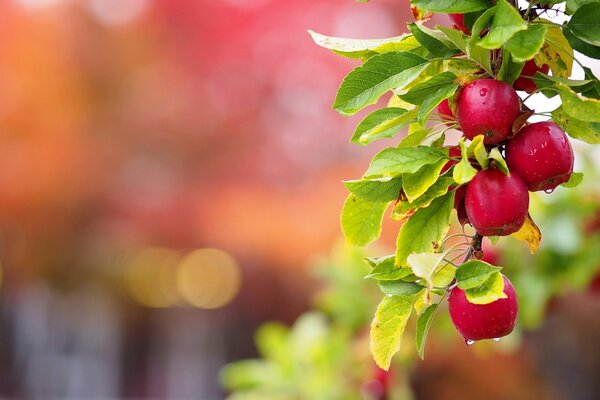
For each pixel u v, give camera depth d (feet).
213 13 29.53
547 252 11.53
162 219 29.89
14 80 29.53
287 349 13.84
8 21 29.55
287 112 29.50
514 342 11.75
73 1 29.81
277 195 28.37
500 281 4.66
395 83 4.84
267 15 29.19
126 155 29.73
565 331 22.81
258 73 29.27
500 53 4.80
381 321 5.05
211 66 29.55
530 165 4.69
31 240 30.81
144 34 29.66
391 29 28.60
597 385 23.34
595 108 4.56
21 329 47.75
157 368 51.47
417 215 5.02
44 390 49.08
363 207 5.24
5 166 29.53
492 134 4.68
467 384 23.62
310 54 28.96
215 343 50.08
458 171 4.52
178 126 29.40
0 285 34.30
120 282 39.65
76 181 29.73
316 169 28.60
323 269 13.29
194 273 53.31
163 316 51.72
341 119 28.25
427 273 4.66
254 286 31.63
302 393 13.32
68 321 46.75
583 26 4.78
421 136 5.06
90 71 29.73
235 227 28.55
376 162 4.74
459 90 4.87
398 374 12.37
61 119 29.66
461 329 4.94
